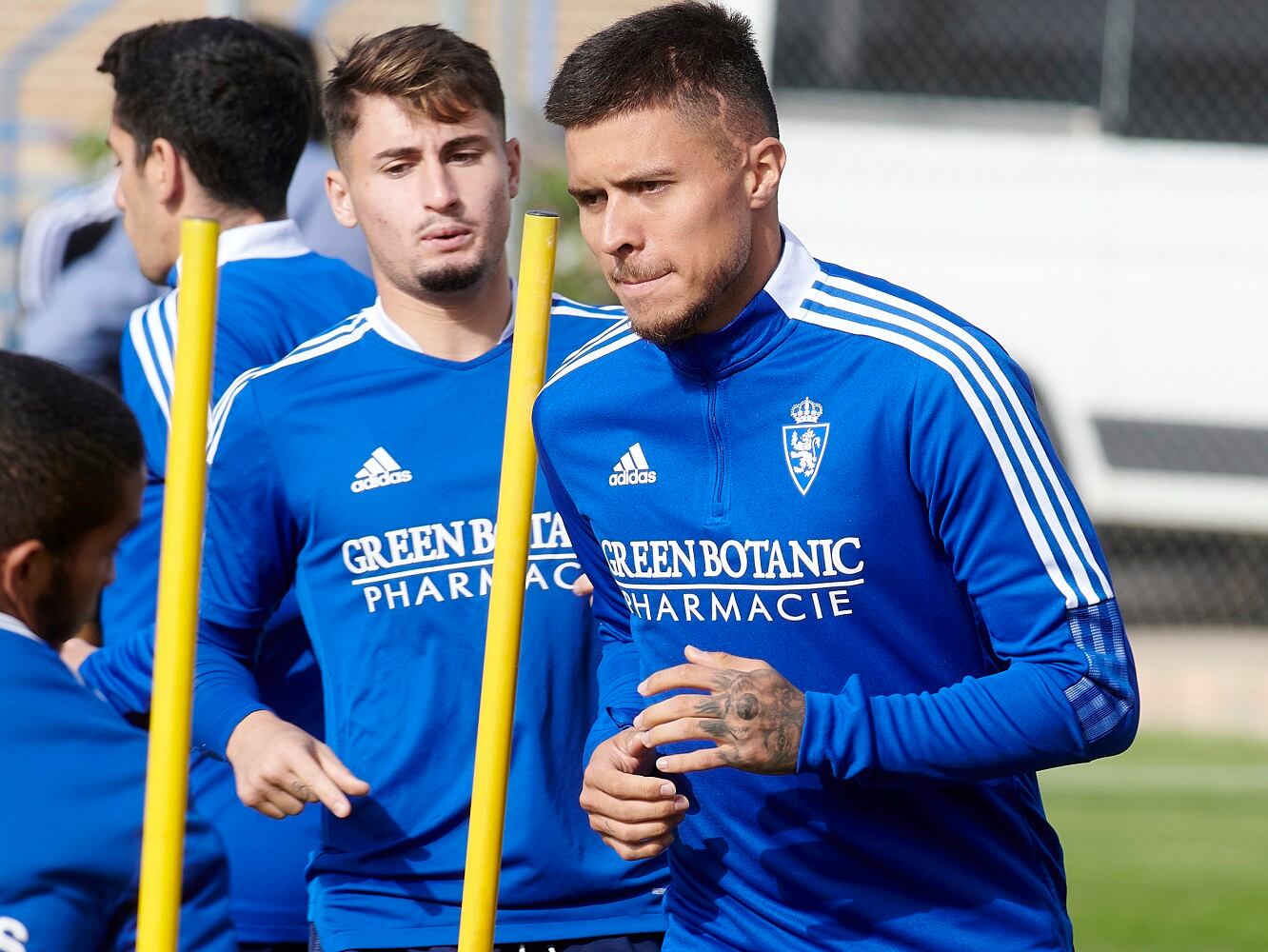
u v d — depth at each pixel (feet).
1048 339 107.96
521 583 29.25
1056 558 26.78
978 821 28.81
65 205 75.97
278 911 37.83
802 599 28.07
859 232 108.88
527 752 34.04
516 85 88.74
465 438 34.32
